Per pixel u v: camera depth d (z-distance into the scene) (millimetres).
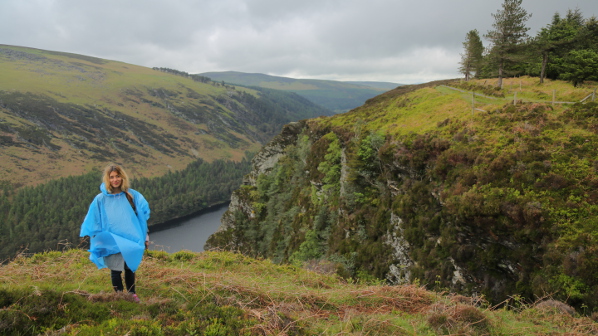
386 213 32281
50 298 6184
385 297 9570
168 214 137250
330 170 45281
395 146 31672
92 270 10570
